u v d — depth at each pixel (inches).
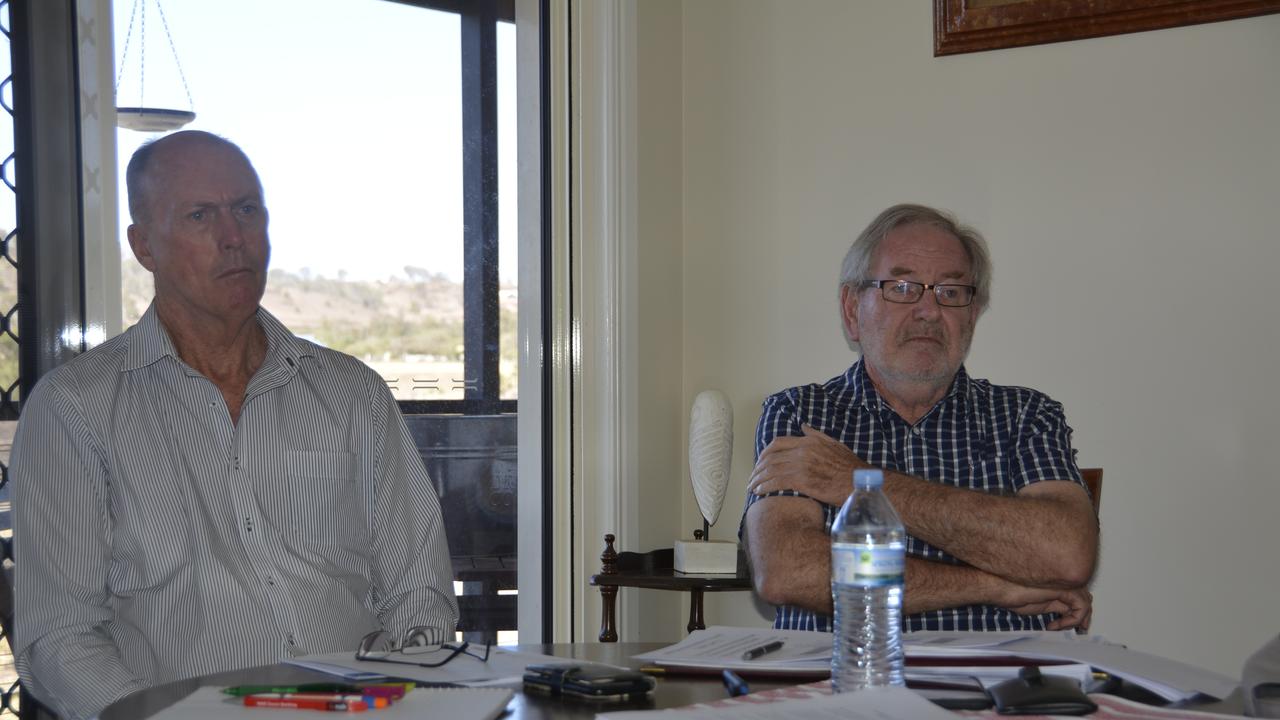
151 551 69.1
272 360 76.2
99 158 89.4
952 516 71.2
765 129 120.0
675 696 45.8
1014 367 107.3
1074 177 105.0
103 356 72.3
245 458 73.2
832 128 116.3
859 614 46.2
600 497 117.5
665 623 120.5
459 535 112.1
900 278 81.0
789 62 118.7
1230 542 98.6
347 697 42.3
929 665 48.9
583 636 116.7
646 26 119.4
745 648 52.9
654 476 119.6
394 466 79.4
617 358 117.1
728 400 112.8
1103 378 103.7
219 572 70.5
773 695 43.3
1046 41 105.7
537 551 116.3
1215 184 99.5
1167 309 101.2
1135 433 102.4
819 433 78.9
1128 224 102.9
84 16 88.7
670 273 122.5
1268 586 97.1
